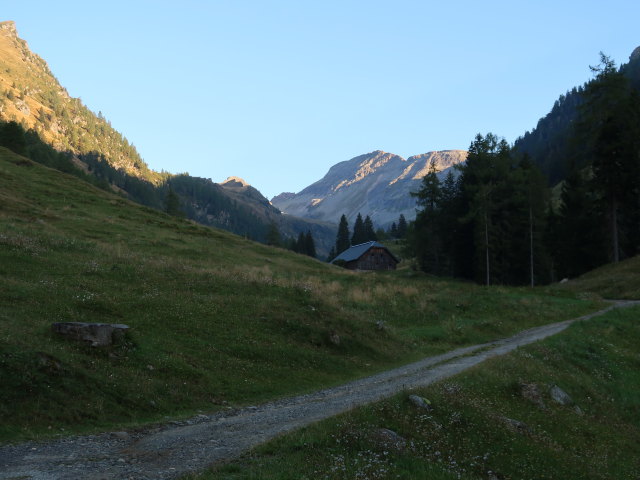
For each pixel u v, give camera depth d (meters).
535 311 42.97
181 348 20.78
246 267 46.81
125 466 10.78
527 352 26.11
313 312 29.25
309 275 52.16
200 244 57.53
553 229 82.75
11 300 20.48
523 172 76.62
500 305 43.12
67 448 11.79
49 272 26.55
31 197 60.19
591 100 63.12
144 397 16.00
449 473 12.05
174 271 31.89
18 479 9.62
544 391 21.06
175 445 12.46
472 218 74.62
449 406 16.23
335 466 10.87
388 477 10.88
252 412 16.48
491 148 73.94
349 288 45.56
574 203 77.75
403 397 16.05
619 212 66.56
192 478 9.84
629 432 21.44
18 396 13.44
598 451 17.58
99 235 48.59
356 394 19.16
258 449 11.74
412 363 26.73
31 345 15.51
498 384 20.03
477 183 76.31
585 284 59.31
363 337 28.84
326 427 13.20
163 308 24.41
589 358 28.89
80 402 14.41
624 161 60.75
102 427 13.68
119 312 22.58
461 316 39.47
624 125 61.75
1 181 62.81
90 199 68.25
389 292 43.31
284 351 23.78
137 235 52.97
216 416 15.79
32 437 12.17
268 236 153.00
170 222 68.25
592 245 69.38
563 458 15.52
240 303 27.89
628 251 71.06
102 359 17.30
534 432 16.77
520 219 73.81
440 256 93.00
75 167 176.88
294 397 19.09
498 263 70.50
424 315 38.34
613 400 24.55
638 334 36.00
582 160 66.44
